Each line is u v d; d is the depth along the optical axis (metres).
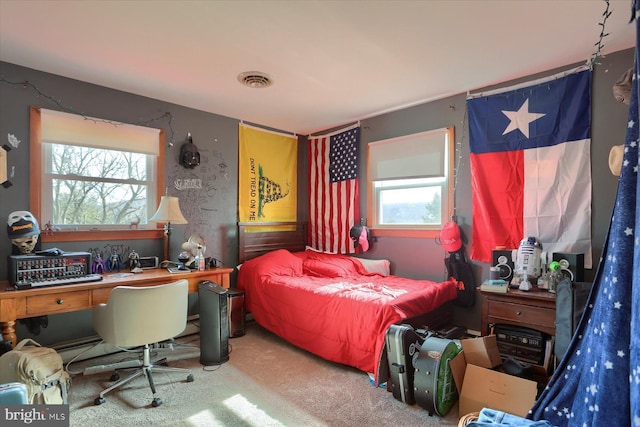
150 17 1.99
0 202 2.55
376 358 2.30
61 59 2.52
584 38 2.25
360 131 4.11
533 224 2.80
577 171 2.60
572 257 2.35
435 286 2.98
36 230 2.44
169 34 2.18
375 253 3.96
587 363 1.29
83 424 1.91
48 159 2.79
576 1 1.85
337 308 2.64
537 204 2.79
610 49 2.41
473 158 3.13
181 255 3.16
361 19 2.01
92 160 3.01
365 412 2.05
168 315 2.26
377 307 2.43
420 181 3.62
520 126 2.88
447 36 2.21
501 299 2.41
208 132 3.73
